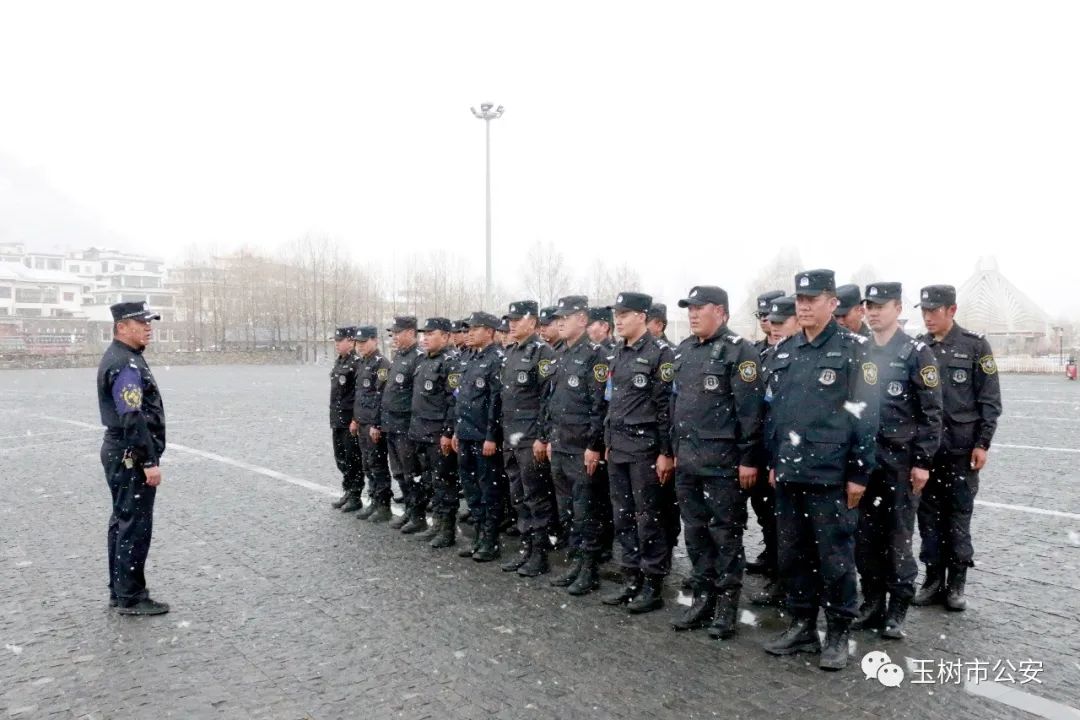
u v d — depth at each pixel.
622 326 5.59
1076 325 66.50
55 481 10.61
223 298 64.44
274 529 7.93
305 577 6.33
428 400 7.30
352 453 8.71
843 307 5.41
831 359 4.58
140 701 4.16
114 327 5.64
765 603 5.68
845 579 4.50
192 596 5.88
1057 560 6.39
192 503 9.13
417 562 6.78
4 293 79.31
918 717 3.87
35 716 4.01
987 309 48.78
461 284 63.56
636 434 5.46
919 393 5.01
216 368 51.50
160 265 102.69
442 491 7.31
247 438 14.85
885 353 5.20
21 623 5.34
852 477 4.50
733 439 4.96
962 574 5.41
